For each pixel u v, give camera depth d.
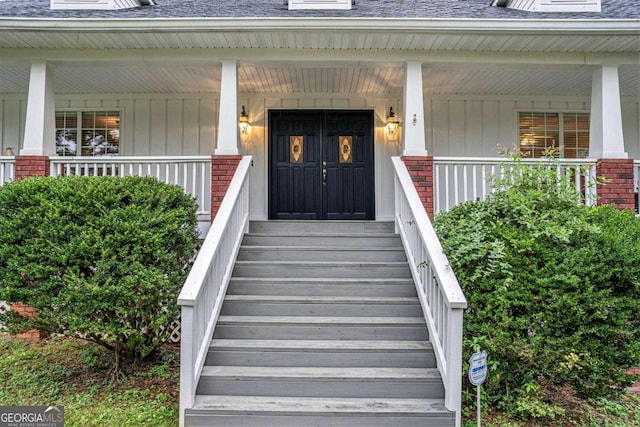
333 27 5.25
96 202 4.00
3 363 4.62
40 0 7.00
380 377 3.47
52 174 5.66
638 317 3.36
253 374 3.52
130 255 3.88
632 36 5.32
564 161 5.50
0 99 7.85
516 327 3.36
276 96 7.77
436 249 3.79
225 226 4.30
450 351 3.23
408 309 4.26
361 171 7.89
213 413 3.23
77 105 7.86
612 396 3.54
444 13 6.05
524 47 5.69
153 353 4.66
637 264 3.38
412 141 5.75
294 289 4.55
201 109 7.81
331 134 7.91
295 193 7.85
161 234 4.00
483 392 3.51
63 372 4.37
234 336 4.02
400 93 7.76
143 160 5.60
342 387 3.47
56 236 3.85
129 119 7.82
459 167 7.25
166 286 3.91
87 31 5.28
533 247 3.53
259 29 5.27
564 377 3.42
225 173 5.63
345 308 4.28
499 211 4.10
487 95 7.84
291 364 3.73
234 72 5.81
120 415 3.50
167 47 5.75
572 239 3.64
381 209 7.73
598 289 3.41
